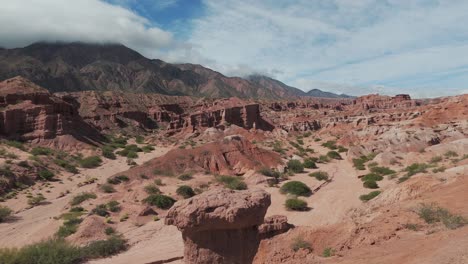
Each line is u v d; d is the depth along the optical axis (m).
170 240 30.55
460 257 11.32
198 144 108.50
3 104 86.94
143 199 41.88
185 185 51.38
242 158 65.94
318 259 16.94
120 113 156.75
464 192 22.20
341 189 47.62
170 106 195.50
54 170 64.81
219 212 17.17
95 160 77.00
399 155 65.19
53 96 103.56
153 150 101.56
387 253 15.05
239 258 17.81
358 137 99.62
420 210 19.23
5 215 40.28
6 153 66.25
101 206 39.34
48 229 34.62
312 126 148.50
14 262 24.45
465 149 59.81
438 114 98.19
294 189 45.91
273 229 19.28
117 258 27.09
